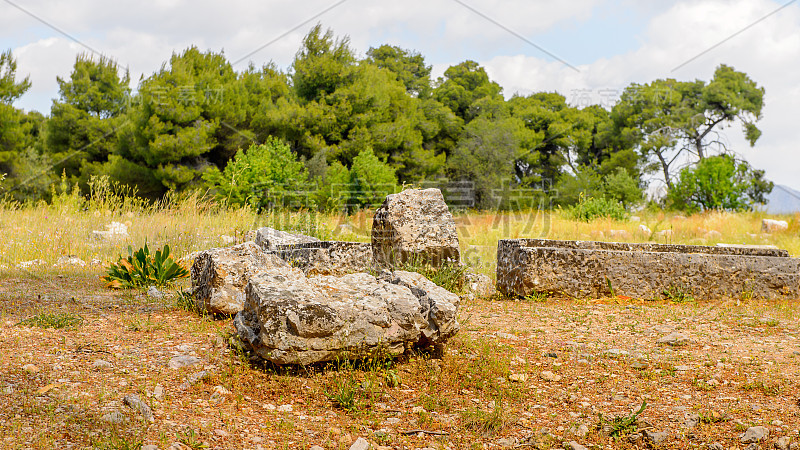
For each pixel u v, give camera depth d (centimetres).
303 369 394
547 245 796
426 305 428
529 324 561
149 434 298
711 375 419
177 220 1152
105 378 362
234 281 524
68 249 927
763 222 1620
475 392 385
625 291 693
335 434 322
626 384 403
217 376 381
